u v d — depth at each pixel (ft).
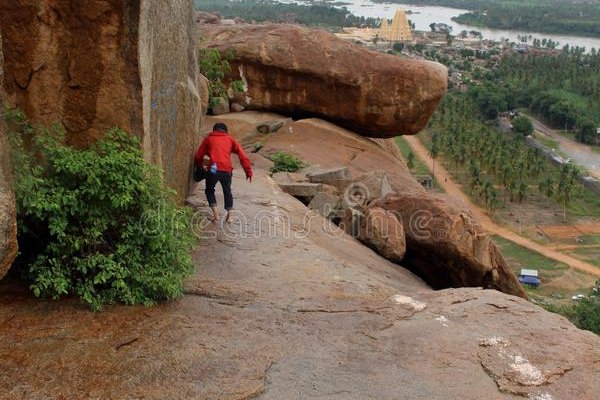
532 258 141.28
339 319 19.63
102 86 19.40
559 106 266.57
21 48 18.63
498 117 277.44
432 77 52.85
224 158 27.78
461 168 202.59
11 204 15.16
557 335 18.57
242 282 22.16
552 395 15.64
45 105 19.20
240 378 15.88
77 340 16.79
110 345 16.75
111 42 19.04
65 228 18.37
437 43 515.91
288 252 25.71
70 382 15.16
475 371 16.62
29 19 18.48
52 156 18.72
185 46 26.58
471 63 412.16
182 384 15.49
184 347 17.04
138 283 19.19
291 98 55.11
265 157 46.26
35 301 18.33
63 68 19.13
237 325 18.67
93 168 18.62
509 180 177.68
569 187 169.58
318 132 52.37
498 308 20.66
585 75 338.75
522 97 296.92
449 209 33.96
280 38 54.08
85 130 19.67
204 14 95.76
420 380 16.16
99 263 18.71
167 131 24.35
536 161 195.83
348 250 29.43
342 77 52.95
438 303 21.39
